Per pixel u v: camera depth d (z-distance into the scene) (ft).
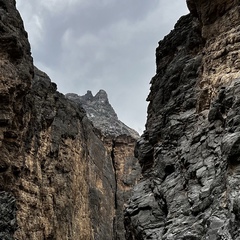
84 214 190.39
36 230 133.39
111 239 227.61
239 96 71.36
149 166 107.04
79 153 190.08
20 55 112.57
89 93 417.08
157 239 81.51
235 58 83.92
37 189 135.44
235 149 63.31
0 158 106.63
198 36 104.63
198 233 67.21
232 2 89.30
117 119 377.91
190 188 78.33
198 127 86.12
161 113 107.24
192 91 98.43
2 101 104.27
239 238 54.24
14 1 125.29
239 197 56.70
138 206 93.61
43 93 157.89
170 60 119.24
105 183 240.53
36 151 138.21
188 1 100.53
